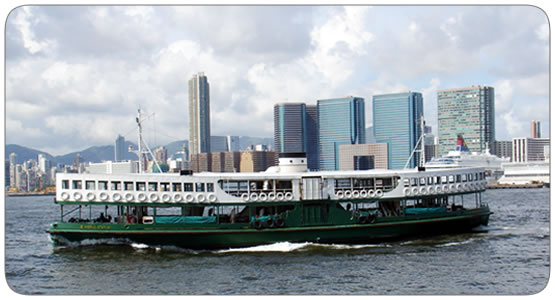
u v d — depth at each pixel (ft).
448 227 171.12
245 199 150.20
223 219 157.89
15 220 282.36
